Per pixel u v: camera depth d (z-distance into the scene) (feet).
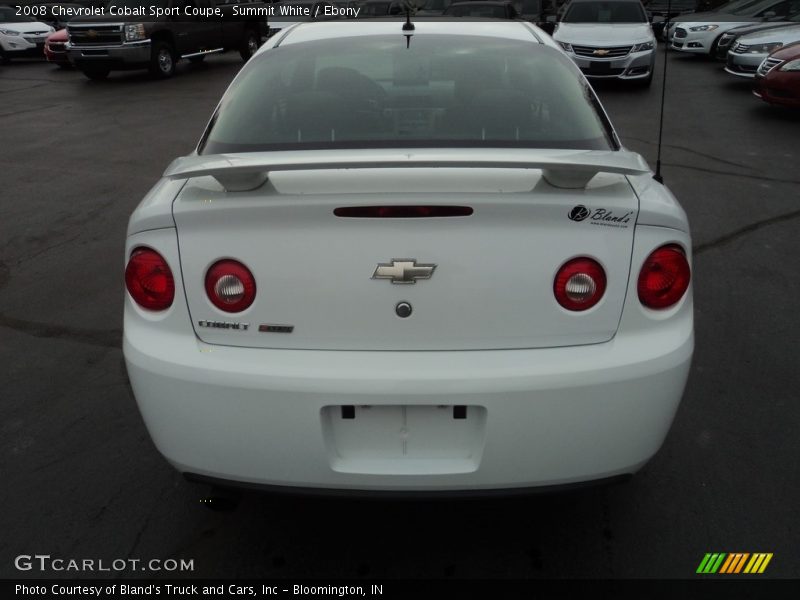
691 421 11.28
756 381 12.37
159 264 7.43
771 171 25.34
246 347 7.38
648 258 7.36
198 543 9.02
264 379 7.19
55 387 12.60
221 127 9.50
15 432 11.29
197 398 7.37
